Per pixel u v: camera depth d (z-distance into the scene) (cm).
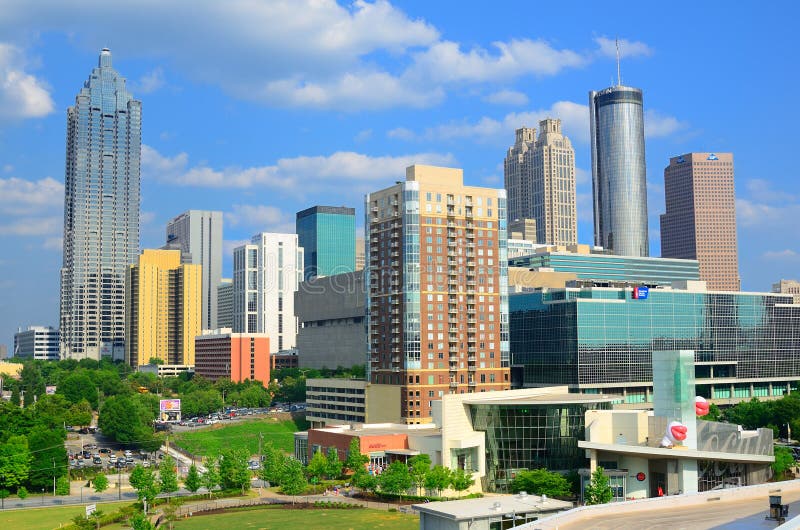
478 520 14900
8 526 19925
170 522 19838
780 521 13188
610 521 13550
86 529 18888
